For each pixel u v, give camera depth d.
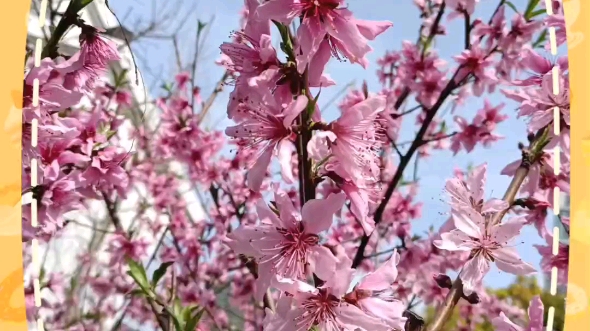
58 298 0.40
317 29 0.18
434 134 0.35
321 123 0.18
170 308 0.25
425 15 0.33
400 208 0.36
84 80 0.23
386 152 0.35
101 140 0.28
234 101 0.19
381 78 0.35
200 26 0.32
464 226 0.23
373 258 0.36
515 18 0.30
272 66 0.18
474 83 0.32
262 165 0.19
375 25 0.18
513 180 0.24
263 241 0.19
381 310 0.18
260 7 0.18
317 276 0.18
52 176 0.22
